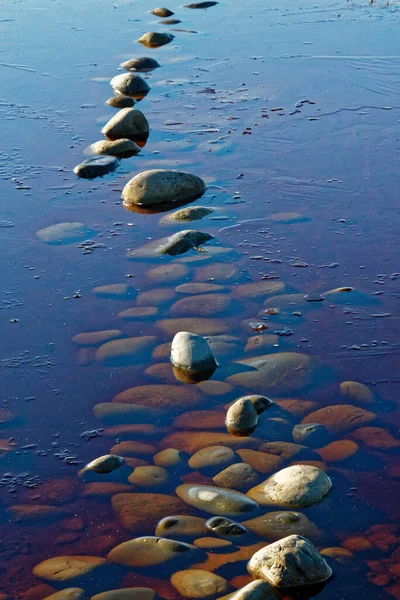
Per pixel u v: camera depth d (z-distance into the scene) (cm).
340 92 692
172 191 515
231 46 830
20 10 992
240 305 397
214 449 302
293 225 478
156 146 600
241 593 230
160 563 250
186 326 381
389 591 239
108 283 420
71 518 271
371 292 405
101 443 308
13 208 507
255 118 644
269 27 891
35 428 317
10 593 241
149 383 343
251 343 367
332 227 473
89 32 895
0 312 396
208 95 698
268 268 431
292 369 347
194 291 410
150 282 420
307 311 390
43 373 350
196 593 238
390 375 343
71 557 255
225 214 494
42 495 282
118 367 353
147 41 848
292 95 689
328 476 287
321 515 270
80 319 388
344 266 430
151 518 270
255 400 324
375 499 277
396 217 482
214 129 626
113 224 486
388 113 645
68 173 559
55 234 472
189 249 453
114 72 764
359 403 326
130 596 238
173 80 737
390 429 311
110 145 588
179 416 322
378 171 544
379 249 446
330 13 940
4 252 453
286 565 241
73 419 322
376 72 734
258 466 293
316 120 635
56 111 671
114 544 260
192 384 341
